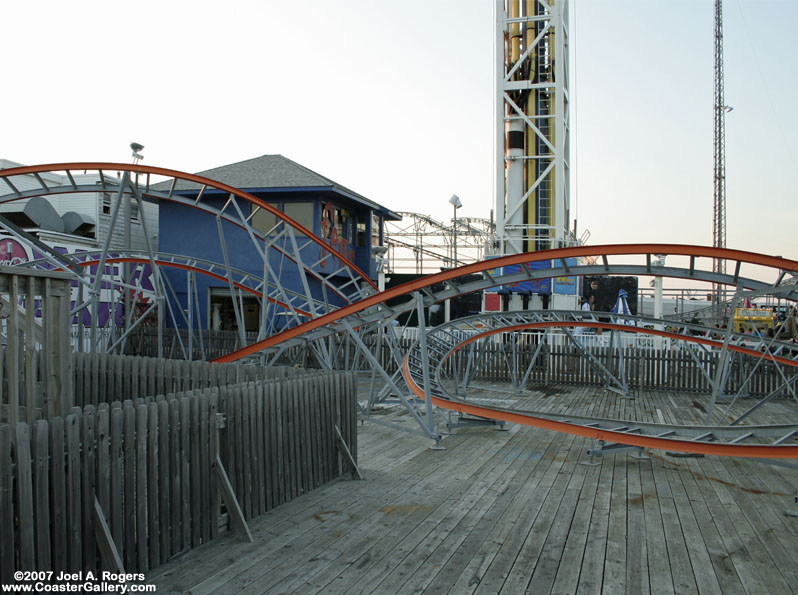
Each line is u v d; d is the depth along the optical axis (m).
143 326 24.83
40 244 11.30
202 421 6.11
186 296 28.38
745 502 7.74
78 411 4.87
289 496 7.50
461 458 9.86
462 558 5.85
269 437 7.17
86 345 21.17
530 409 15.45
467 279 31.22
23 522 4.27
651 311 42.34
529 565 5.71
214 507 6.26
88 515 4.82
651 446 9.06
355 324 11.23
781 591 5.25
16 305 5.39
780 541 6.41
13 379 5.35
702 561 5.86
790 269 8.83
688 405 16.50
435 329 15.98
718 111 46.41
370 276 31.81
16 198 16.23
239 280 27.38
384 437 11.44
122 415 5.16
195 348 24.08
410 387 12.97
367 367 20.95
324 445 8.33
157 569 5.50
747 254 9.09
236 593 5.08
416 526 6.70
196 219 28.27
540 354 20.88
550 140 28.41
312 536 6.36
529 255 9.94
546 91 28.23
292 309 16.50
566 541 6.32
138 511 5.30
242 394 6.72
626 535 6.52
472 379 21.08
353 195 28.62
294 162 30.28
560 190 26.36
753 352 13.55
